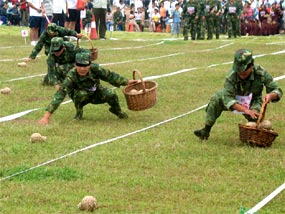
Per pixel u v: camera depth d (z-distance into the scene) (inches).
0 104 735.7
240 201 426.0
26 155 523.2
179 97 797.2
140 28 2532.0
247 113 546.3
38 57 1179.3
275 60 1206.3
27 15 2172.7
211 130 619.5
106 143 565.3
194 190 446.6
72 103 747.4
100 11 1667.1
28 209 405.1
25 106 727.1
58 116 677.3
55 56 726.5
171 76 962.1
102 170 487.2
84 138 583.2
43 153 530.0
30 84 870.4
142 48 1433.3
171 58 1215.6
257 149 547.5
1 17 2322.8
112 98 655.8
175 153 535.2
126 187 450.6
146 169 493.0
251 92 559.2
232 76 551.8
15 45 1438.2
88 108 716.7
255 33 2234.3
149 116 685.9
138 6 2591.0
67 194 433.4
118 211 404.8
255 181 467.2
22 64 1043.3
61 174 471.5
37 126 621.9
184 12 1829.5
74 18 1534.2
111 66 1072.2
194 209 410.0
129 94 626.8
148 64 1107.3
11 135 589.6
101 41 1606.8
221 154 533.0
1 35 1712.6
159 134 602.9
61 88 637.3
